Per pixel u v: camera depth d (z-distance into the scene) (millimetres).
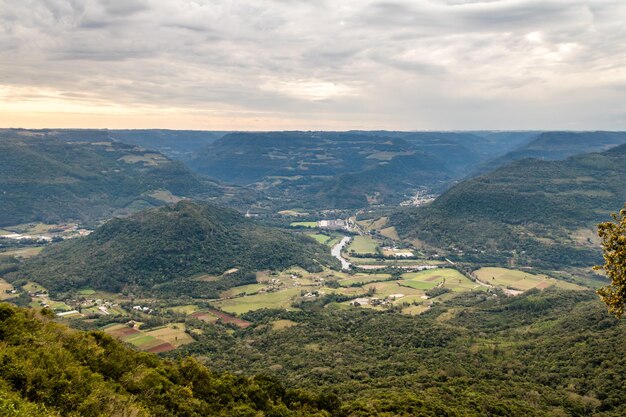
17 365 39844
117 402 43625
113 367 53344
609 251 40125
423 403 76438
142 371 55281
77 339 54562
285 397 75562
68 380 42281
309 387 96500
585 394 86875
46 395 38656
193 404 55188
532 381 98312
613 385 85812
